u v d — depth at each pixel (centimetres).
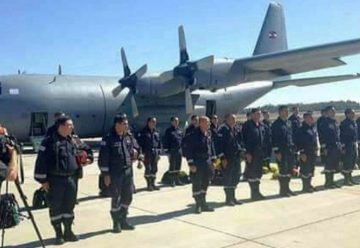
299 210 849
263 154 976
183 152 841
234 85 2019
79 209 893
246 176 965
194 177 834
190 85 1939
